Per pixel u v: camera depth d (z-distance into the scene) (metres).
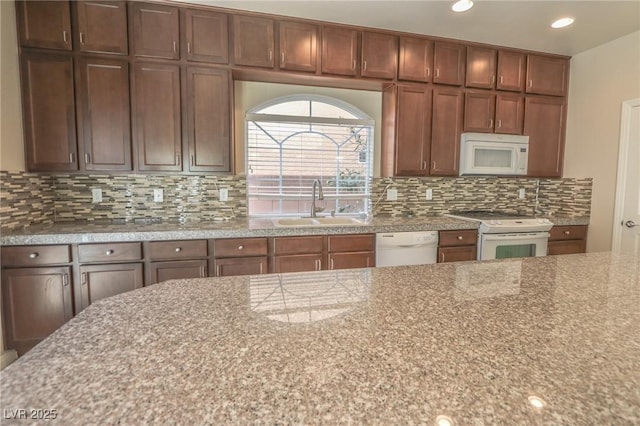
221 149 2.65
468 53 3.15
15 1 2.24
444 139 3.17
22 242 2.10
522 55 3.31
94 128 2.43
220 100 2.62
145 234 2.31
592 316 0.92
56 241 2.16
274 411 0.53
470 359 0.69
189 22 2.52
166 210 2.89
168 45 2.49
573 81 3.46
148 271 2.33
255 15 2.62
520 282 1.23
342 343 0.75
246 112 3.08
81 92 2.38
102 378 0.61
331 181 3.37
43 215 2.55
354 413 0.53
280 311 0.93
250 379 0.61
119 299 1.02
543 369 0.66
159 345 0.74
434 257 2.92
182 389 0.58
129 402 0.55
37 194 2.48
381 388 0.59
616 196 3.11
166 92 2.52
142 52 2.45
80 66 2.37
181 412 0.53
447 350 0.73
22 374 0.62
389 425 0.51
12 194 2.22
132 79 2.46
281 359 0.68
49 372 0.63
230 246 2.46
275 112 3.18
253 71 2.68
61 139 2.37
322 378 0.62
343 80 2.94
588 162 3.34
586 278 1.28
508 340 0.77
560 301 1.03
